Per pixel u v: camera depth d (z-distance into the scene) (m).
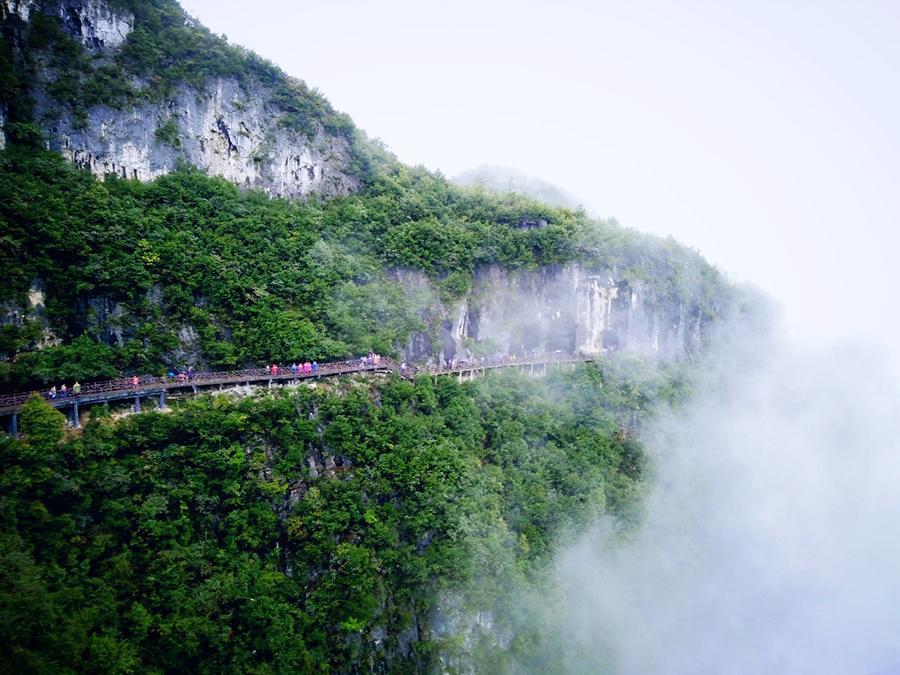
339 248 79.50
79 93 68.06
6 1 64.81
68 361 54.28
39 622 40.72
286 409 59.91
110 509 48.62
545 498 75.62
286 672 50.44
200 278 64.44
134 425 52.09
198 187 71.88
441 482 65.50
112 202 62.97
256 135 83.31
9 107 62.91
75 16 69.44
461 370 84.50
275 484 56.41
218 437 54.94
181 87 75.75
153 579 47.88
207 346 63.06
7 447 45.44
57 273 56.66
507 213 102.94
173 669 46.88
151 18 76.94
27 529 44.81
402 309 80.56
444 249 89.00
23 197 56.84
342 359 72.06
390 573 60.34
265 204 78.44
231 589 50.34
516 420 81.75
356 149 93.88
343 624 55.66
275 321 68.06
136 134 71.50
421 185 98.94
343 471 62.03
